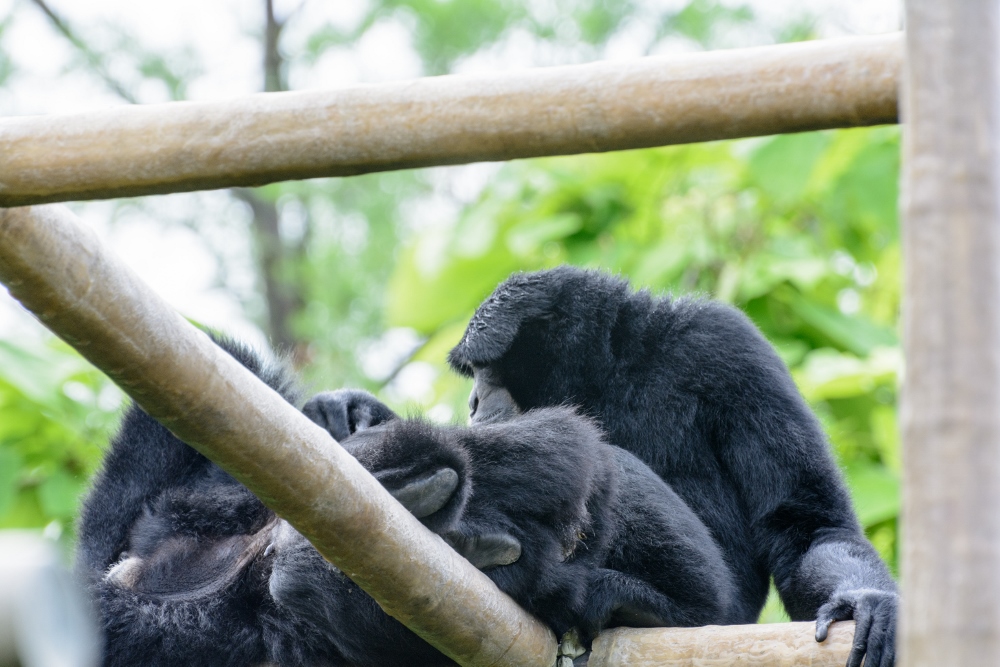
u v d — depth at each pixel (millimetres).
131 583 10586
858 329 18969
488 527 8055
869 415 18062
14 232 4918
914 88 3951
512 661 7773
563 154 5703
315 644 9336
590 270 13375
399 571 6562
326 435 5965
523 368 12938
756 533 11773
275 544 8914
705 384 12133
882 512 16188
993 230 3826
